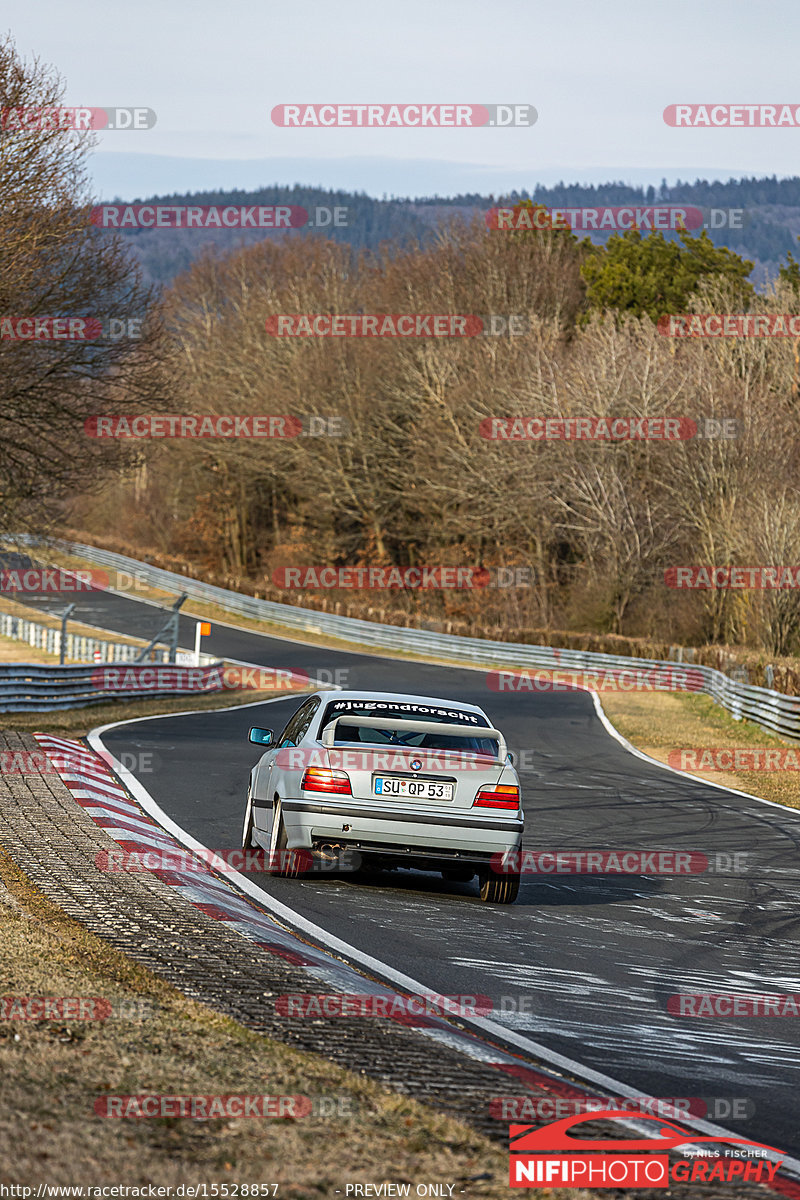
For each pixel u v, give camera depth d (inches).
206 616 4483.3
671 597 3622.0
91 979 429.7
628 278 4736.7
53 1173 255.0
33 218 1852.9
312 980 475.5
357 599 4840.1
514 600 4234.7
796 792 1398.9
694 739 1909.4
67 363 1969.7
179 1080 324.2
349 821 668.7
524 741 1772.9
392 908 658.2
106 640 3848.4
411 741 705.0
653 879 839.7
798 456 3501.5
